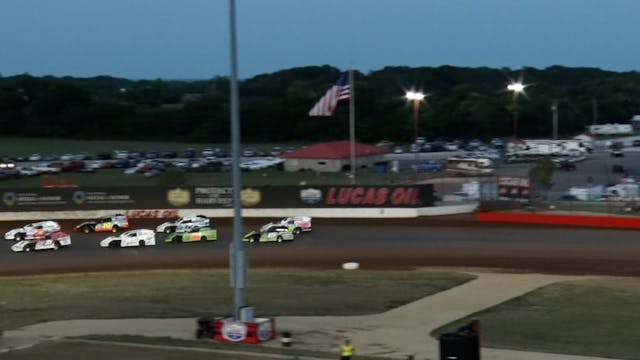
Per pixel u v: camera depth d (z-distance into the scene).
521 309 39.25
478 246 62.16
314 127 197.25
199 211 80.00
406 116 196.88
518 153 137.75
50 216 81.06
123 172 129.88
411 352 30.11
